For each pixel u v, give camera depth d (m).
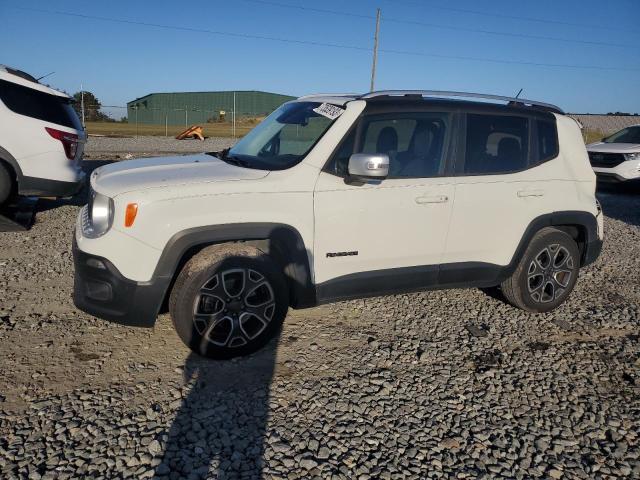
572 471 2.66
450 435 2.89
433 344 3.99
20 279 4.95
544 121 4.51
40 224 7.20
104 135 29.30
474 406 3.19
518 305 4.65
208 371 3.42
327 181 3.63
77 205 8.64
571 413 3.17
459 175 4.07
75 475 2.41
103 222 3.33
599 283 5.73
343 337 4.04
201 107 56.59
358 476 2.51
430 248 4.02
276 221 3.47
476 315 4.61
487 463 2.68
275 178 3.52
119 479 2.40
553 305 4.70
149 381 3.26
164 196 3.23
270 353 3.71
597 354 3.99
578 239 4.80
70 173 7.50
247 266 3.44
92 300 3.36
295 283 3.62
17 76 7.09
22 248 5.98
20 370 3.31
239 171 3.63
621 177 12.70
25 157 7.11
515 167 4.32
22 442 2.62
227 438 2.73
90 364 3.43
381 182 3.78
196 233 3.29
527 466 2.67
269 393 3.19
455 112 4.10
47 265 5.40
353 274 3.82
